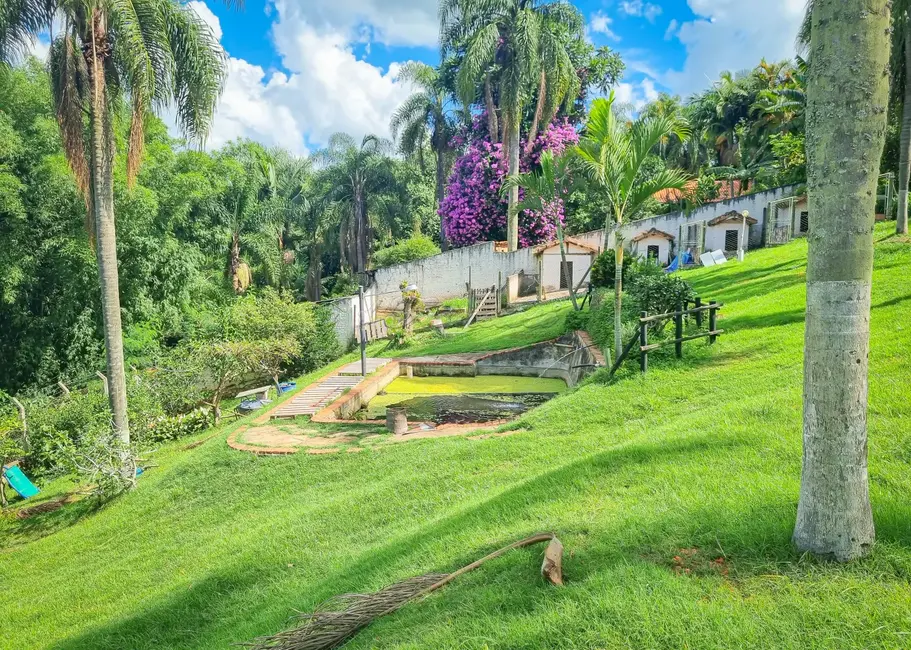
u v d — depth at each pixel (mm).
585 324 15406
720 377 8078
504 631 3000
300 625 3875
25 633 6117
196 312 24250
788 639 2580
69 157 11219
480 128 30938
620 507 4379
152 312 21750
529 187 15977
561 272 25344
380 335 24109
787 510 3641
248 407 16000
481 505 5375
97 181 11375
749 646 2574
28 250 18859
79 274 19422
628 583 3174
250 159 31891
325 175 37250
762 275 15703
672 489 4516
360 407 13562
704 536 3545
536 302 23859
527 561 3762
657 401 7832
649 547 3598
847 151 2789
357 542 5965
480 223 29984
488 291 24266
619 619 2879
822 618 2680
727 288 15133
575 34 28141
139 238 20375
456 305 25922
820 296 2969
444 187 33406
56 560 8352
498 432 8617
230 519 8039
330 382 15203
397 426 10000
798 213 23453
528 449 7328
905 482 3814
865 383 2994
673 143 36938
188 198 22375
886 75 2805
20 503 11875
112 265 11594
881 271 11625
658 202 31906
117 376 11711
